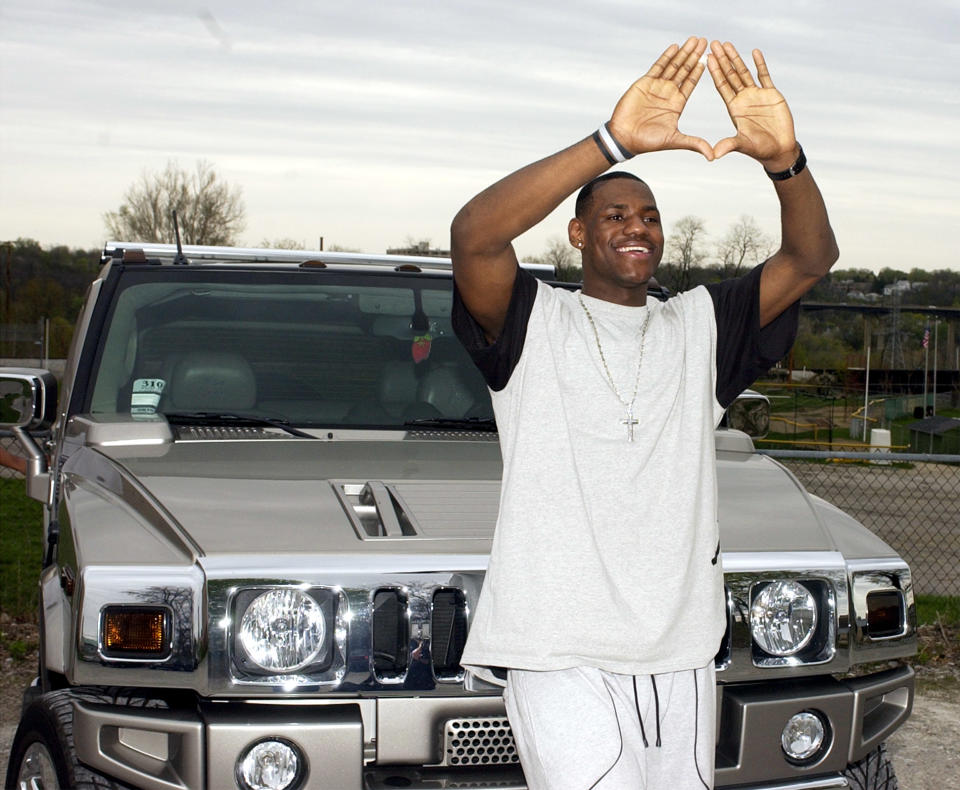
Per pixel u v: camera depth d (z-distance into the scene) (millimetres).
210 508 2842
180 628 2553
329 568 2598
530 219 2258
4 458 5410
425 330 4160
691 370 2455
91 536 2770
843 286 41000
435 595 2658
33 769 2977
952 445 28281
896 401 37094
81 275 41156
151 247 4504
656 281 4375
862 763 3150
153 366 3889
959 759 4961
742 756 2797
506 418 2430
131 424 3473
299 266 4234
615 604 2301
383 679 2607
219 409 3822
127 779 2576
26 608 6887
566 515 2314
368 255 4566
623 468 2334
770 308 2545
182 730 2539
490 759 2674
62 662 2807
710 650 2402
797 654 2896
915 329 41031
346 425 3791
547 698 2299
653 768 2396
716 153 2264
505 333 2408
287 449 3445
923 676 6234
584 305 2502
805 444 25156
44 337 38125
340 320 4113
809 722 2889
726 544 2928
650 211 2498
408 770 2654
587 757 2248
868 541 3176
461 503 2979
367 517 2953
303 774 2555
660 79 2205
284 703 2602
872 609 3010
